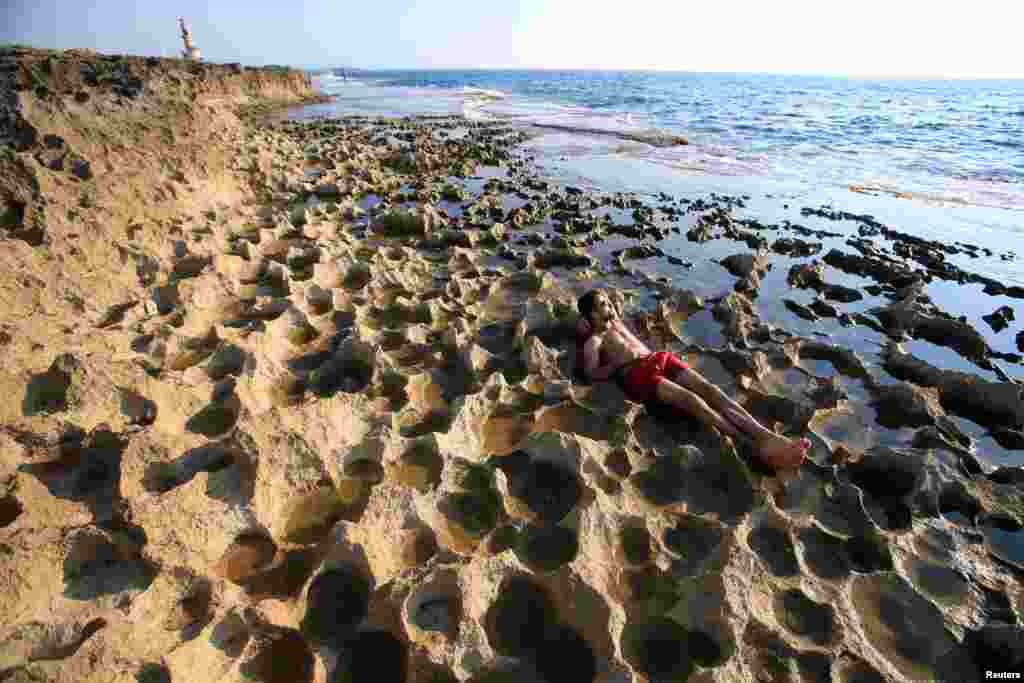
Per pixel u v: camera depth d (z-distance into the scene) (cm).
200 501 326
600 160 1666
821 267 761
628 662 274
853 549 344
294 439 367
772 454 395
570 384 488
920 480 380
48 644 264
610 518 333
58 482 349
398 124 2688
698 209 1093
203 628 266
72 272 604
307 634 278
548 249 827
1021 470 399
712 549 330
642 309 660
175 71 2414
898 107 3988
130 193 838
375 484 368
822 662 274
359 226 965
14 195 680
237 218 920
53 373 398
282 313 580
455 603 285
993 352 575
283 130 2323
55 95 949
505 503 357
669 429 452
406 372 499
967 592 320
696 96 5450
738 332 598
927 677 279
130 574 298
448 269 772
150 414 405
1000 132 2305
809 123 2712
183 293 604
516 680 263
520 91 6469
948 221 1038
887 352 569
